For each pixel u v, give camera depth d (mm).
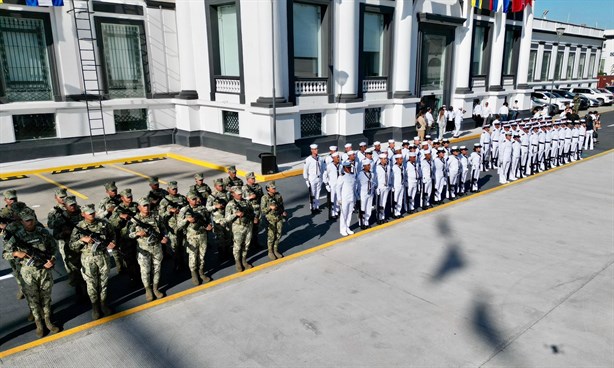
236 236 8836
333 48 19750
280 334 6926
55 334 6961
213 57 20594
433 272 9039
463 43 26453
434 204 13773
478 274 8938
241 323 7238
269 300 7961
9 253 6645
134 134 21812
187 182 16047
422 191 13156
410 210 12992
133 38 21281
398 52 22359
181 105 22281
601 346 6629
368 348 6578
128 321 7328
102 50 20359
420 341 6746
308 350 6539
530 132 17297
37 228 7027
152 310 7664
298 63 19219
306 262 9555
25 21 18312
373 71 22375
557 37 41250
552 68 41812
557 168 18578
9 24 17969
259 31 17312
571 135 19484
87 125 20297
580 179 16719
